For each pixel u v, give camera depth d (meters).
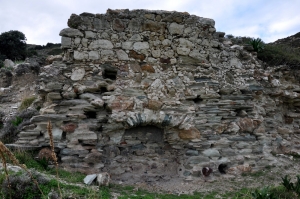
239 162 6.41
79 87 5.86
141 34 6.36
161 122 6.09
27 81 12.23
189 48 6.62
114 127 5.91
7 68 14.45
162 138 6.40
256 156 6.60
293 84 8.35
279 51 9.43
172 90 6.35
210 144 6.32
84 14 6.08
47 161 5.29
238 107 6.71
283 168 6.59
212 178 6.10
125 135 6.17
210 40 6.85
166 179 6.02
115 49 6.20
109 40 6.19
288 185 5.21
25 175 4.03
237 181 6.00
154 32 6.42
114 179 5.70
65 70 5.95
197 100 6.62
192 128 6.30
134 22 6.32
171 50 6.50
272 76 7.66
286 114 8.34
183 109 6.33
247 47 7.80
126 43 6.26
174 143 6.34
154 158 6.26
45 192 3.90
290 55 9.48
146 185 5.63
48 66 6.06
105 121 5.91
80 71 5.98
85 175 5.22
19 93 11.42
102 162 5.77
